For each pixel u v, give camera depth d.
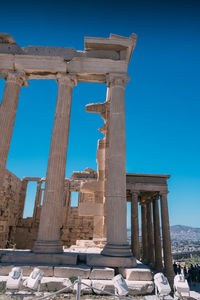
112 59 13.73
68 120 12.62
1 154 11.59
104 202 16.86
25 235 32.03
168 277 19.98
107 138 18.58
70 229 31.97
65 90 12.92
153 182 23.16
